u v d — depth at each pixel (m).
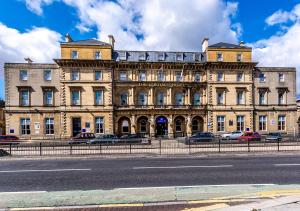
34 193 7.70
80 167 12.82
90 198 7.02
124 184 8.89
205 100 39.88
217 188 7.91
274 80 41.06
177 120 39.88
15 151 19.84
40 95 37.25
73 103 37.28
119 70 38.75
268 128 40.28
